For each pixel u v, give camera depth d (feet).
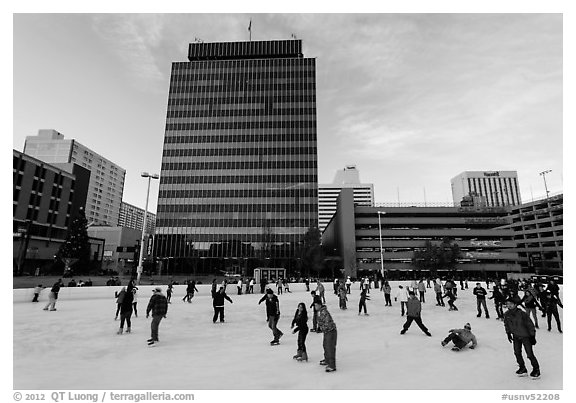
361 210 284.61
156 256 268.82
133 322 50.24
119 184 574.15
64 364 27.94
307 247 229.66
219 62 313.53
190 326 47.19
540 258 315.37
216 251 267.59
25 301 74.84
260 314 59.57
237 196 279.28
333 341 25.89
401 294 57.06
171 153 291.58
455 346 32.40
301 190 278.05
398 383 22.98
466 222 282.36
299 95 302.04
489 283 137.28
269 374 25.00
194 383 23.13
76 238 194.49
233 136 294.46
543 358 29.48
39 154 461.78
